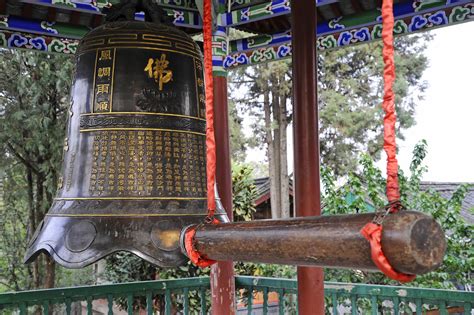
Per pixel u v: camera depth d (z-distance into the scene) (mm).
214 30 4559
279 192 18984
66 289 3771
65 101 9930
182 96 2504
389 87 1197
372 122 17812
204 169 2500
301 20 3729
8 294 3555
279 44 5305
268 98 19219
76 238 2051
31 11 4824
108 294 3951
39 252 2117
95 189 2264
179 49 2545
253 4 4691
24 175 10383
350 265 1161
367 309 5871
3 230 10656
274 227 1344
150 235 2082
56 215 2213
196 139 2516
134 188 2266
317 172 3695
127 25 2514
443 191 12305
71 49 5070
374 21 4910
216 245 1534
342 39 5121
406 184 7258
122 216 2127
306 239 1229
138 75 2434
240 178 7496
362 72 18906
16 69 9953
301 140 3703
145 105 2406
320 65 18469
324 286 4020
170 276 6711
